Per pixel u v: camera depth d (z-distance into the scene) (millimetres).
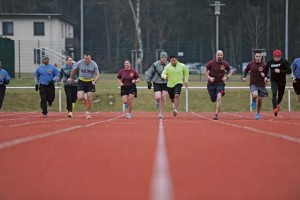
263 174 11258
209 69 34969
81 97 35188
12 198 8836
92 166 12352
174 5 159375
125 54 156875
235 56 149750
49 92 38562
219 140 18438
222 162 12961
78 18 168625
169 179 10523
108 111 56469
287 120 34188
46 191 9461
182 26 156500
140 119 36031
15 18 118750
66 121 32750
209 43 146500
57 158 13672
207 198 8828
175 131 22922
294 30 138125
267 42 130250
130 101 38375
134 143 17453
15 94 58844
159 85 36656
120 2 161125
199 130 23578
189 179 10648
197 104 59125
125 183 10227
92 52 144375
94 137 19672
